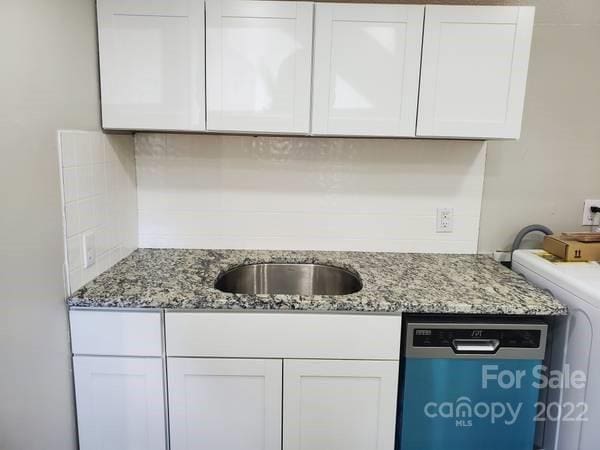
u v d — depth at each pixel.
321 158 1.97
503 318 1.46
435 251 2.03
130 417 1.49
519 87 1.60
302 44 1.57
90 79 1.52
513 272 1.79
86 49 1.49
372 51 1.58
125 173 1.86
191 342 1.44
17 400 1.17
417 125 1.63
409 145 1.96
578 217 2.02
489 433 1.50
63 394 1.41
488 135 1.63
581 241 1.73
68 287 1.42
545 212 2.02
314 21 1.56
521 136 1.96
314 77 1.59
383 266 1.84
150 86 1.59
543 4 1.85
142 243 2.02
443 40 1.57
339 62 1.59
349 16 1.56
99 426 1.50
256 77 1.59
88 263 1.54
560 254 1.72
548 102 1.93
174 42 1.56
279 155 1.97
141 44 1.56
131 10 1.54
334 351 1.45
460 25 1.56
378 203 2.01
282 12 1.55
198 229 2.02
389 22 1.56
